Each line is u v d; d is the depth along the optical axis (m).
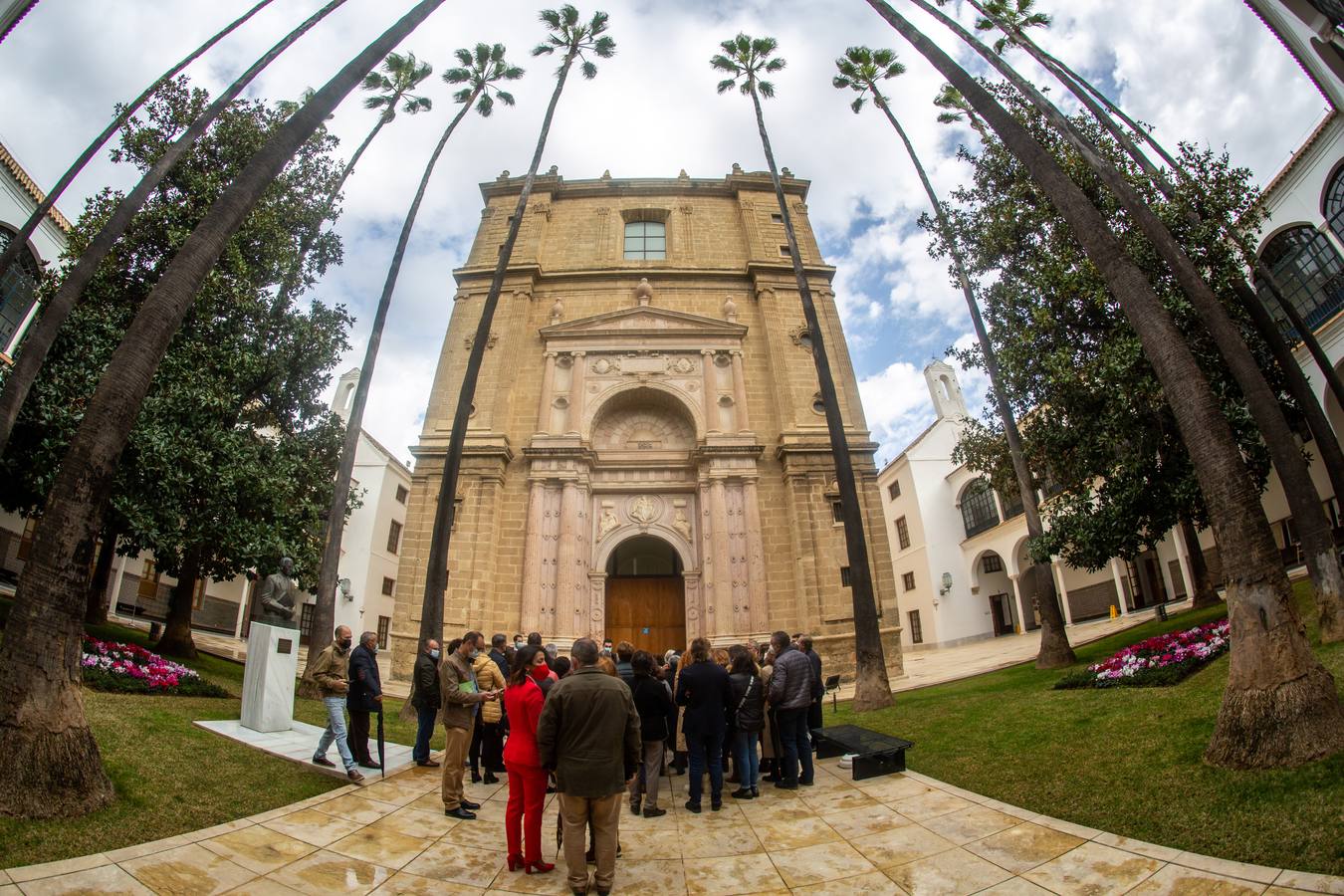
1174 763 7.54
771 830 7.50
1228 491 7.71
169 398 15.20
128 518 14.26
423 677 10.33
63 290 10.62
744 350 27.11
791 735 9.20
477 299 27.72
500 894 5.92
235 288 17.45
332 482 20.41
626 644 10.45
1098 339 16.42
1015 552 35.19
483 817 8.01
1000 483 20.95
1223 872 5.30
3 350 20.67
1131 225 15.54
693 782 8.40
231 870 5.96
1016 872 5.91
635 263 29.41
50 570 6.94
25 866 5.43
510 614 22.67
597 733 5.99
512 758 6.62
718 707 8.52
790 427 25.00
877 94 23.56
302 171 21.08
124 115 14.11
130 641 19.23
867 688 15.22
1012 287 17.84
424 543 23.08
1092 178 16.30
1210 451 7.87
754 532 23.53
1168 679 10.99
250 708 10.89
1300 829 5.59
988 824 7.08
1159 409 15.02
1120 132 15.75
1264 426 11.51
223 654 24.53
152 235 16.83
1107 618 34.00
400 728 13.73
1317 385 19.80
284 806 7.66
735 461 24.53
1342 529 21.58
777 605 23.06
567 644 22.00
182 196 17.70
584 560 23.89
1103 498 16.23
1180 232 14.89
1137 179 15.94
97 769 6.86
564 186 31.00
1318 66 12.51
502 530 23.78
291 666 11.52
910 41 12.06
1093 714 10.31
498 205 30.77
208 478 15.60
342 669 9.47
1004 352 17.86
